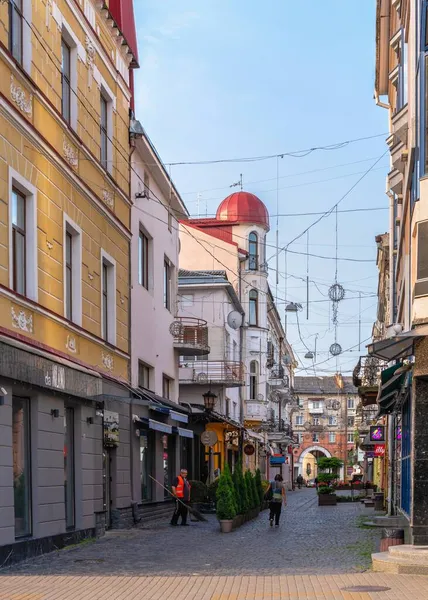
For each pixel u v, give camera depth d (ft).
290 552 56.70
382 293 150.00
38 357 53.06
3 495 46.96
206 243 175.94
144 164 91.45
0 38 50.47
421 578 41.55
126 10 85.46
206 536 71.41
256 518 102.47
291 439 263.90
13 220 53.57
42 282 57.06
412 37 58.54
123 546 60.75
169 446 103.40
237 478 91.71
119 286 79.92
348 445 378.94
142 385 92.07
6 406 47.88
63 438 59.16
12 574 44.06
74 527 63.10
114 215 77.30
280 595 36.45
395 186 78.18
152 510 89.30
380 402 75.82
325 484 153.38
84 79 69.51
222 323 150.51
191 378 144.36
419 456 50.19
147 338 92.17
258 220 187.42
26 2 56.03
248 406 184.34
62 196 62.08
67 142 63.98
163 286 102.32
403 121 68.23
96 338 70.13
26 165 54.49
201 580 41.63
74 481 63.72
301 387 387.96
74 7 66.74
